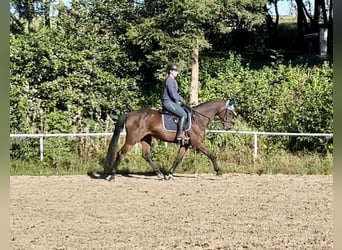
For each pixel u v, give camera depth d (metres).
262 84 22.42
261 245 8.90
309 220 10.65
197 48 21.77
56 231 9.83
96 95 21.97
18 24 25.09
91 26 22.89
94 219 10.77
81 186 14.47
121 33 23.12
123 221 10.59
